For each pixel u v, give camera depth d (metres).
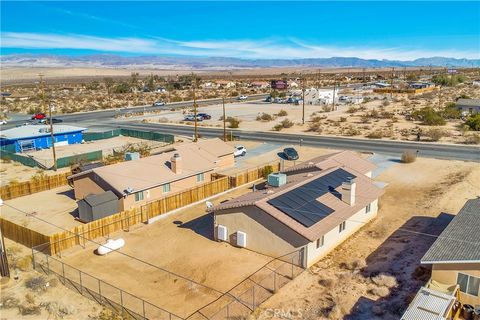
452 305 21.36
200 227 36.91
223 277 27.92
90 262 30.75
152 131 89.06
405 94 152.12
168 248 32.91
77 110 127.25
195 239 34.28
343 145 69.75
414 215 38.38
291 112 114.75
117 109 131.38
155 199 42.75
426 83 185.25
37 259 30.97
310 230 28.70
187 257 31.11
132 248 33.12
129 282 27.78
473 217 29.25
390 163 56.81
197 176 47.66
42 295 25.81
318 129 84.44
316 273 28.16
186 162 48.22
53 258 31.31
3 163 62.38
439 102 117.56
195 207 42.53
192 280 27.80
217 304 24.81
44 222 39.22
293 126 90.75
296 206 31.09
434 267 23.72
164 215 40.16
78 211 40.59
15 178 53.69
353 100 133.50
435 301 21.39
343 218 31.47
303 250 28.45
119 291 26.48
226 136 78.69
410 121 91.62
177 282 27.64
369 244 32.56
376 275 27.56
